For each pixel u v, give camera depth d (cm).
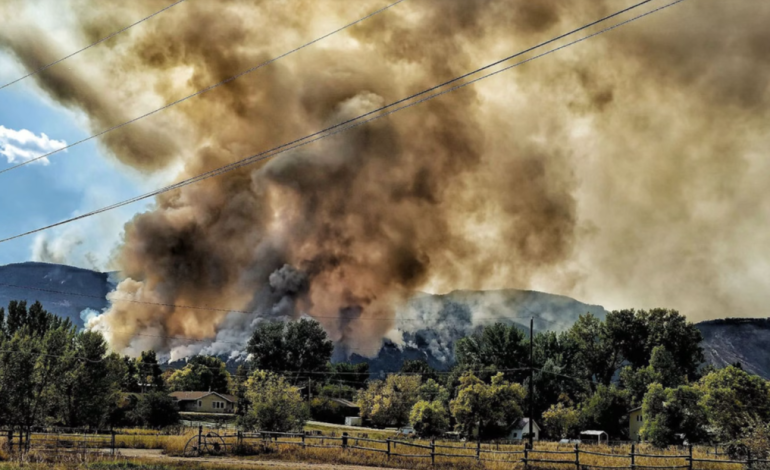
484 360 9762
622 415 7912
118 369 4834
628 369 8869
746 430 3075
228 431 4569
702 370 9925
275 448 3775
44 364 3809
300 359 11650
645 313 10181
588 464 3238
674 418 5147
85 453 3281
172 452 3809
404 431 7569
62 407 4400
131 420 6631
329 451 3538
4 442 3656
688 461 3167
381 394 8775
